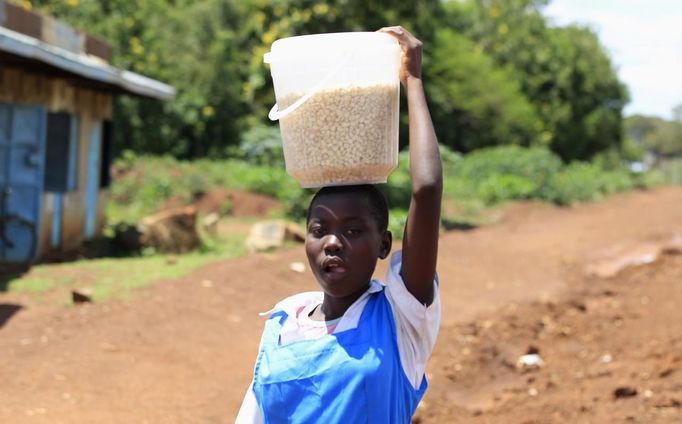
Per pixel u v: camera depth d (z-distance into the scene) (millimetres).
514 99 31750
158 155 26562
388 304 2377
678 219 18812
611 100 42562
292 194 17531
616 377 6809
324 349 2311
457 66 28688
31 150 11133
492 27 38312
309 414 2309
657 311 9031
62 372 6141
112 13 25609
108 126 14594
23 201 11117
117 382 6059
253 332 7797
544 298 10484
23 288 8852
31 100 11094
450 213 19844
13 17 10188
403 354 2354
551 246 15180
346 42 2273
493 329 8547
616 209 22906
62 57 9992
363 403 2273
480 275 11945
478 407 6395
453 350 7789
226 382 6320
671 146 76688
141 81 13258
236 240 14242
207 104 27984
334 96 2281
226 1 29797
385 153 2336
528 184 23672
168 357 6766
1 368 6117
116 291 8812
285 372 2344
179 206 19172
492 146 31531
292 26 18828
